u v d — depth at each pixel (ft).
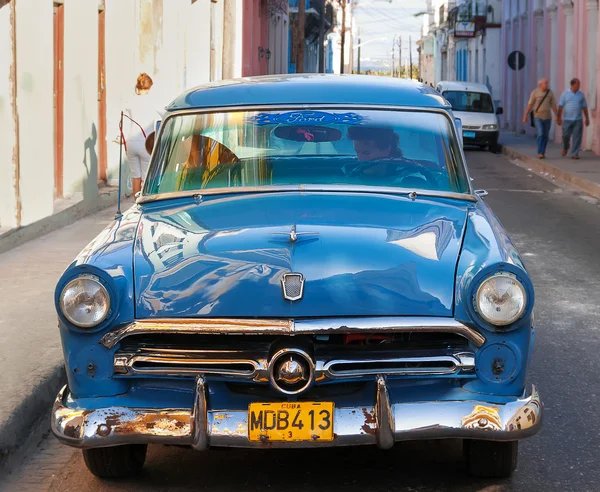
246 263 12.89
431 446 15.44
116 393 12.78
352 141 16.43
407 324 12.23
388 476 14.24
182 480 14.21
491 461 13.80
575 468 14.55
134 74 49.37
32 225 33.96
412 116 16.79
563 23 94.99
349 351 12.34
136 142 37.01
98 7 46.26
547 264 30.96
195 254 13.23
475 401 12.44
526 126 113.91
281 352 12.25
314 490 13.75
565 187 55.21
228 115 16.87
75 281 12.57
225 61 85.46
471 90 91.86
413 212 14.74
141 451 14.71
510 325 12.35
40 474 14.98
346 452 15.19
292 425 12.31
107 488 14.01
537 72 110.01
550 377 19.19
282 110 16.85
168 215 15.02
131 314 12.60
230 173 16.28
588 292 26.78
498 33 156.46
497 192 52.47
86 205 41.65
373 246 13.20
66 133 40.47
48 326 21.43
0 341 20.18
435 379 12.65
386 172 16.14
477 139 87.56
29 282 26.22
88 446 12.50
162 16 57.62
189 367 12.47
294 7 157.48
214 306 12.43
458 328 12.31
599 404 17.57
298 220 14.20
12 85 32.07
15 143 32.24
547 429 16.26
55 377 18.19
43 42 35.47
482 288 12.32
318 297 12.40
